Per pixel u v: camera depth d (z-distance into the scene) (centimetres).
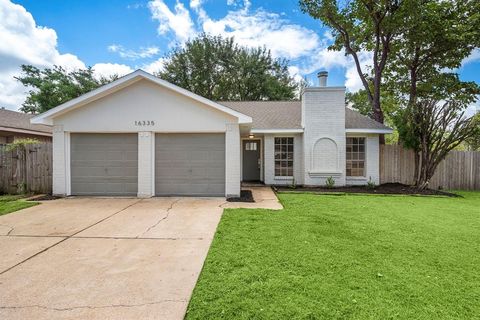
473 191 1077
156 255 372
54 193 831
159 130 833
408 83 1444
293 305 249
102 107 829
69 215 600
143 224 530
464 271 326
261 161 1247
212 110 830
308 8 1340
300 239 434
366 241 429
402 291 277
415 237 452
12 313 237
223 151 845
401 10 1127
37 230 487
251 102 1491
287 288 279
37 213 617
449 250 395
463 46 1186
